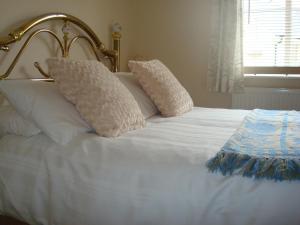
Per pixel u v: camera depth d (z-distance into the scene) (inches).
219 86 125.5
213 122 78.2
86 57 104.6
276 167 42.3
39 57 84.8
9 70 74.7
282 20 123.4
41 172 55.0
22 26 75.6
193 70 134.1
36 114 60.8
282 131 64.1
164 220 45.2
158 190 46.1
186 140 59.0
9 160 58.4
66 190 51.9
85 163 52.6
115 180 49.0
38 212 54.1
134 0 138.3
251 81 126.6
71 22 95.4
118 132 63.1
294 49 123.3
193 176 45.3
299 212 39.6
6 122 63.7
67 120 62.2
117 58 115.6
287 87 122.7
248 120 75.3
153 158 49.9
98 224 48.9
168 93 87.8
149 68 89.5
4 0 74.4
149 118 85.2
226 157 45.7
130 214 46.9
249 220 41.4
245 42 128.2
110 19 119.6
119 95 68.3
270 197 41.0
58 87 66.1
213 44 125.0
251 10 126.5
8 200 56.4
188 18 132.3
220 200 42.8
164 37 136.9
